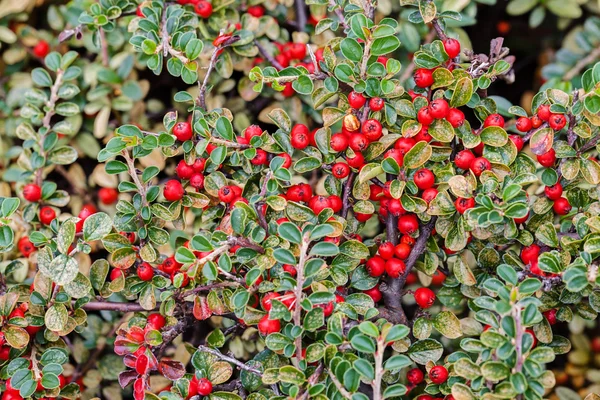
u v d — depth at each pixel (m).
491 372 0.45
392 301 0.50
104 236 0.48
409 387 0.52
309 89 0.50
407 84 0.60
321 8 0.60
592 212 0.49
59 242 0.48
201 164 0.51
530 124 0.50
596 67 0.48
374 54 0.49
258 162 0.51
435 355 0.49
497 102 0.58
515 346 0.45
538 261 0.47
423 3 0.51
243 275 0.50
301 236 0.46
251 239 0.48
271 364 0.49
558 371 0.60
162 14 0.55
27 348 0.51
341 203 0.50
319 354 0.47
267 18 0.58
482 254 0.50
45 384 0.48
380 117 0.50
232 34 0.54
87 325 0.56
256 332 0.55
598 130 0.50
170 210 0.51
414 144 0.49
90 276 0.50
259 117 0.60
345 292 0.50
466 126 0.49
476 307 0.51
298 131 0.50
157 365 0.48
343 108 0.51
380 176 0.56
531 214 0.52
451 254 0.52
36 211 0.56
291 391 0.46
